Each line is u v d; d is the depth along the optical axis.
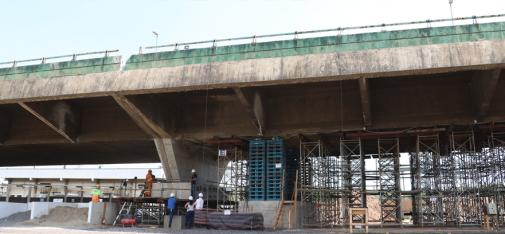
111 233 20.89
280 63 24.19
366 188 31.09
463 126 28.02
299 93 29.52
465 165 27.97
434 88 27.92
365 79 23.83
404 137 30.31
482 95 25.16
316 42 24.22
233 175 35.72
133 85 26.06
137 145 37.81
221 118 31.31
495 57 21.59
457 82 27.34
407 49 22.67
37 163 51.00
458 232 20.53
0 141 35.41
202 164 35.53
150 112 29.12
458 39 22.45
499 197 27.78
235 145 32.22
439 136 30.09
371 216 47.84
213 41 25.75
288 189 31.98
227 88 26.48
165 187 30.39
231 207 34.81
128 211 29.78
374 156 37.69
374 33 23.53
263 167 29.41
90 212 28.97
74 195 69.00
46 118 30.59
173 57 26.12
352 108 28.80
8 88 28.53
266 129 30.08
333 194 30.47
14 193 70.31
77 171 69.12
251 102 27.66
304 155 31.47
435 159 29.95
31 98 28.06
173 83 25.53
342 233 20.97
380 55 22.91
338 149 36.19
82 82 27.11
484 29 22.39
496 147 28.69
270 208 28.08
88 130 33.84
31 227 25.53
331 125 28.97
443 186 28.69
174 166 31.94
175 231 22.77
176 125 31.86
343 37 23.91
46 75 28.19
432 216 30.08
